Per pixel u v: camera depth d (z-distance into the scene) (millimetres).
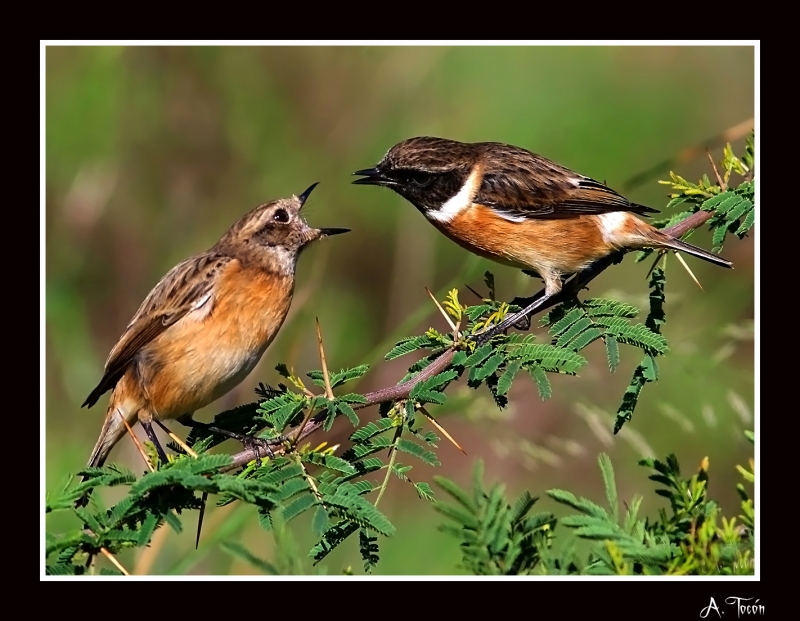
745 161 8961
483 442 14055
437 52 16297
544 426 13789
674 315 13906
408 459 13984
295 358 12312
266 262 9125
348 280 15297
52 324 14180
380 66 16250
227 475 6234
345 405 6855
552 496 6473
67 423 13711
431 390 6980
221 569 10898
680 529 6418
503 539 6359
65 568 6113
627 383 13297
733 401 10359
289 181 15672
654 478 6656
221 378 8828
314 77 16047
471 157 10203
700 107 16172
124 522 6273
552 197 9875
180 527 6195
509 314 9203
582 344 7516
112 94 14898
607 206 9750
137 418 8867
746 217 8469
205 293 8695
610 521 6242
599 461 6621
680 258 8977
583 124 15945
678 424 13047
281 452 6703
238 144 15641
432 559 12469
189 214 15406
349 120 16062
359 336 14766
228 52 15703
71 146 14797
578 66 16422
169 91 15430
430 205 10180
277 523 7102
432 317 14688
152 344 8648
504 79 16266
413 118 16078
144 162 15320
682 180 9062
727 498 12875
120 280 14992
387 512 13141
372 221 15484
